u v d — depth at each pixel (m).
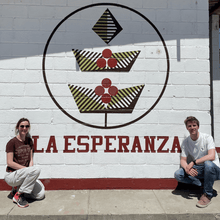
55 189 3.28
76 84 3.39
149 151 3.36
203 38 3.50
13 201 2.84
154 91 3.42
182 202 2.86
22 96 3.34
